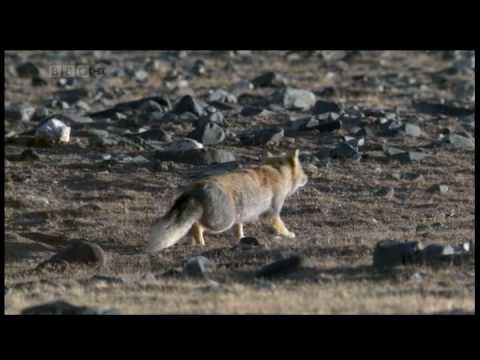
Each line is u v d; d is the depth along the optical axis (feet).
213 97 525.75
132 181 345.72
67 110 515.09
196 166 368.07
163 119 463.42
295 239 240.73
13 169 367.04
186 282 186.70
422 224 270.26
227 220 227.61
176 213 220.84
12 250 247.09
